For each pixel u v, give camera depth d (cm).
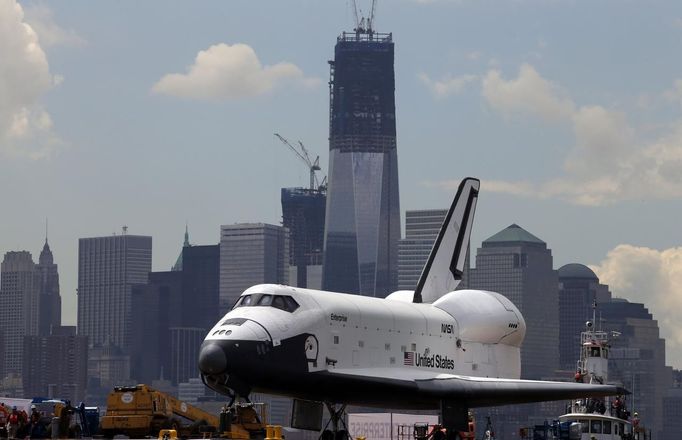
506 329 18012
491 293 18388
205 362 13975
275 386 14500
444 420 15888
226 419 14275
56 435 15262
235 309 14875
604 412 19625
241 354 14075
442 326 17262
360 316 15750
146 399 14950
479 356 17750
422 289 18750
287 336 14588
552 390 16050
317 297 15362
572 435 18600
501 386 15988
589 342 19750
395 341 16238
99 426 16300
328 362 15062
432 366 16850
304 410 15625
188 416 15988
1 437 15238
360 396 15362
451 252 19300
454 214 19462
